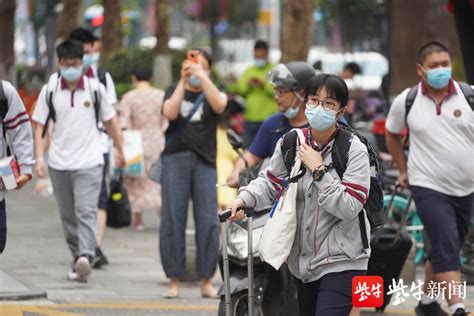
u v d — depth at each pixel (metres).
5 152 15.19
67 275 22.16
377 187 12.64
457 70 35.22
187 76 19.64
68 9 47.59
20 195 37.16
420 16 40.09
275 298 15.59
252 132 33.47
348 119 28.16
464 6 21.53
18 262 23.72
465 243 20.67
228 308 13.49
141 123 27.88
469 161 16.97
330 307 12.39
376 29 64.44
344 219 12.30
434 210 16.97
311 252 12.59
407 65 40.12
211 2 97.00
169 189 19.83
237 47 100.19
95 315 17.78
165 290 20.78
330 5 64.06
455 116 16.94
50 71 53.84
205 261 19.95
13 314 17.48
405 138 18.03
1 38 52.78
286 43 34.69
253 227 15.42
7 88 14.95
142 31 107.81
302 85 16.27
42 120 21.11
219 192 27.52
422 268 23.17
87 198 21.06
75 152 21.02
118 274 22.59
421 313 18.06
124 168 23.81
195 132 19.80
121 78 50.09
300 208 12.61
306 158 12.37
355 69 35.34
